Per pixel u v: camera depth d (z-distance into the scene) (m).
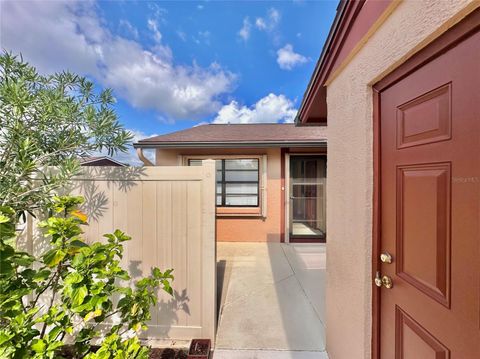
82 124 1.75
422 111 1.05
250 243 6.04
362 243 1.46
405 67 1.14
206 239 2.28
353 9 1.54
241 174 6.29
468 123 0.83
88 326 2.26
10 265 1.29
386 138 1.32
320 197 6.14
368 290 1.42
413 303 1.11
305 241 6.14
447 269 0.92
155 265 2.31
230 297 3.23
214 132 6.94
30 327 1.35
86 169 2.29
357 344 1.52
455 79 0.88
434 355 0.98
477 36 0.79
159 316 2.32
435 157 0.98
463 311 0.85
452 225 0.90
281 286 3.57
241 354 2.16
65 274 1.60
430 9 0.94
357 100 1.54
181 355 2.11
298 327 2.56
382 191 1.36
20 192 1.63
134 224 2.30
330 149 2.07
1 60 1.62
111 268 1.59
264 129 7.34
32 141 1.64
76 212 1.83
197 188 2.28
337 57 1.89
